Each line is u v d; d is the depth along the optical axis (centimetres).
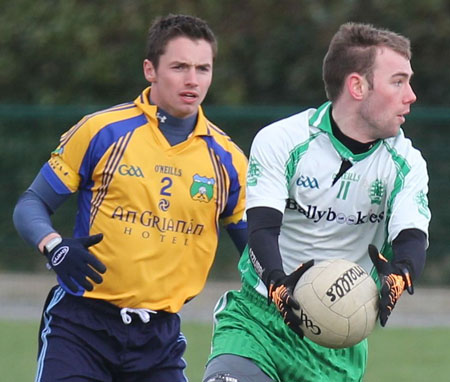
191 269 1848
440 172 4672
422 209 1677
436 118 4672
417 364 3247
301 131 1695
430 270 4700
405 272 1578
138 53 5788
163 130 1828
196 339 3609
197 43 1809
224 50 5719
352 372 1788
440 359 3338
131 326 1803
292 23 5725
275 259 1608
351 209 1706
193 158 1834
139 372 1823
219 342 1745
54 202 1820
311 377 1750
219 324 1781
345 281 1578
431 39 5572
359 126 1672
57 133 4919
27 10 5872
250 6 5756
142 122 1825
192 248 1842
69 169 1811
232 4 5775
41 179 1823
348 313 1566
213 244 1873
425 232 1659
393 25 5600
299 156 1688
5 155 4919
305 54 5719
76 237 1833
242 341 1731
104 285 1792
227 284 4688
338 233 1719
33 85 5875
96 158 1797
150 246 1800
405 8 5581
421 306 4422
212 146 1855
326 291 1568
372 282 1603
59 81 5862
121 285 1791
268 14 5747
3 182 4919
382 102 1645
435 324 4081
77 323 1791
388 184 1698
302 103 5753
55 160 1823
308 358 1745
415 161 1709
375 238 1744
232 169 1866
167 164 1817
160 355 1831
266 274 1600
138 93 5809
